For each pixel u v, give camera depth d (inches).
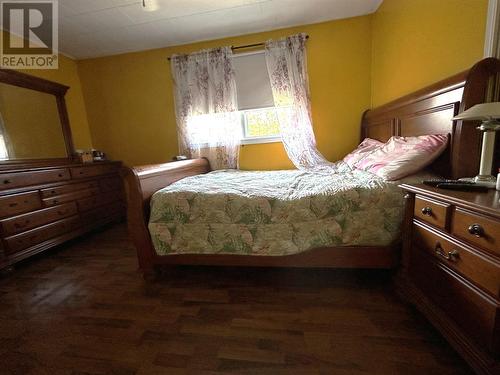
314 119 108.3
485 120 39.6
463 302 33.1
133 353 41.3
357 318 46.3
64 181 92.7
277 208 54.8
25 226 77.8
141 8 83.9
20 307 55.9
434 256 38.9
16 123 91.5
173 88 115.4
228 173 96.2
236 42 107.7
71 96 120.3
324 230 53.4
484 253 29.5
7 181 73.6
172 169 79.2
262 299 53.8
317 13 94.4
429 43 64.6
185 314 50.4
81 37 101.9
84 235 105.7
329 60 103.0
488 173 39.9
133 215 61.2
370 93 102.7
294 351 39.7
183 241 59.1
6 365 40.3
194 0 81.0
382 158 63.9
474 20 49.6
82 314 52.4
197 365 38.2
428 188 40.2
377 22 94.3
